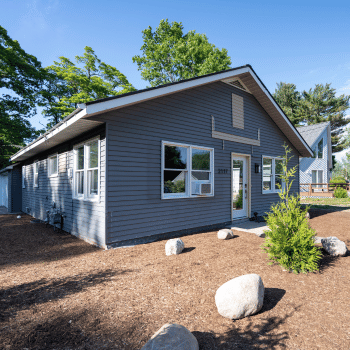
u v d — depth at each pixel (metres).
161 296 3.35
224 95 8.69
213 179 8.17
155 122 6.56
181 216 7.19
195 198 7.62
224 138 8.63
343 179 25.44
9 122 20.72
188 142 7.41
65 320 2.81
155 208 6.54
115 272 4.24
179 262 4.58
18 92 21.00
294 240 4.03
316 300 3.18
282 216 4.52
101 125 5.84
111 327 2.67
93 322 2.76
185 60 25.06
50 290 3.61
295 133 11.23
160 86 6.11
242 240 6.10
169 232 6.86
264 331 2.59
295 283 3.67
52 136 7.24
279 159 11.37
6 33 19.62
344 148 35.66
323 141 25.72
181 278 3.89
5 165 21.92
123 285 3.71
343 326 2.64
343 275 3.95
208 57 24.02
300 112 38.72
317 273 4.02
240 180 9.48
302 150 12.49
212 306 3.09
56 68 23.45
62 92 24.33
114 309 3.04
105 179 5.61
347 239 6.47
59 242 6.66
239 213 9.38
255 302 2.86
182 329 2.27
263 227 8.19
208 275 3.97
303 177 24.41
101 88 24.27
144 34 27.41
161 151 6.68
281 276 3.91
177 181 7.21
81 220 6.93
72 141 7.65
